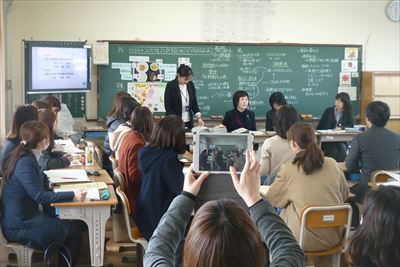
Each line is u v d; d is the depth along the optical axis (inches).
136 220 134.0
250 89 296.5
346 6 306.7
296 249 50.0
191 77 256.8
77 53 262.4
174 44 282.7
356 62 308.0
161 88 283.1
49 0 267.6
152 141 134.6
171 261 49.7
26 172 130.1
